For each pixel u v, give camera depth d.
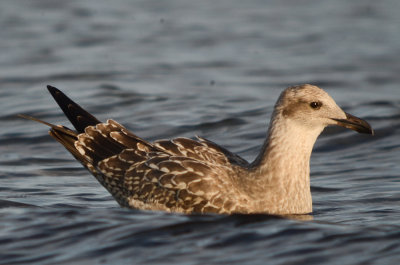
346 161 14.29
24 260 8.12
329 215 10.65
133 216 9.88
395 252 8.17
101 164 11.16
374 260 7.93
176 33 30.62
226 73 23.73
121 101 18.69
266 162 10.65
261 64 25.36
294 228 9.25
